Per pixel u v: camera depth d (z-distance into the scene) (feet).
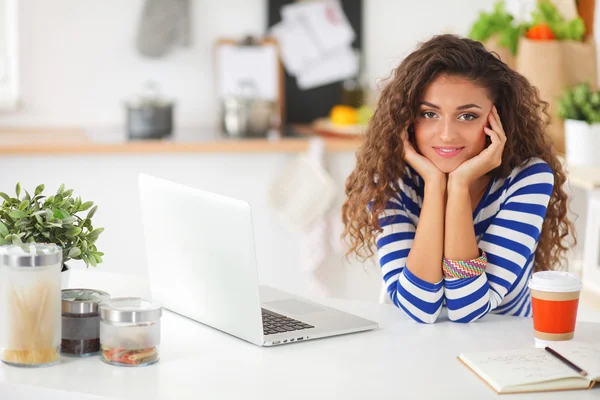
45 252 4.62
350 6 14.51
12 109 13.79
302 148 12.29
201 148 12.00
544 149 6.14
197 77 14.34
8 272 4.52
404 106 5.67
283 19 14.40
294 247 12.59
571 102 9.66
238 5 14.32
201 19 14.24
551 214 6.37
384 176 5.85
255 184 12.36
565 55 10.27
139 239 12.12
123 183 11.98
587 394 4.29
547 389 4.32
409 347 5.02
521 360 4.62
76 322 4.75
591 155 9.44
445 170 5.57
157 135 12.44
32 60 13.83
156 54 13.93
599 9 11.59
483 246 5.72
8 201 5.20
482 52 5.68
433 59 5.55
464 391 4.32
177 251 5.45
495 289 5.57
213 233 5.06
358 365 4.69
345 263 12.67
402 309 5.58
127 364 4.61
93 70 14.03
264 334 5.08
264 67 14.26
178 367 4.63
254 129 12.84
